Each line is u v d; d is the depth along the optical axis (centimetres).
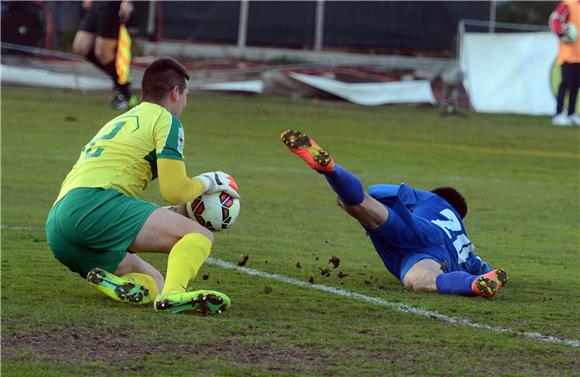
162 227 1567
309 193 3334
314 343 1410
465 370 1303
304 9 7162
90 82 6669
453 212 1944
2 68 6550
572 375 1299
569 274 2112
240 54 7188
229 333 1444
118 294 1579
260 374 1245
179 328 1455
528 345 1447
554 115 6775
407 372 1284
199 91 6781
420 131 5559
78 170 1608
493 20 7200
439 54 7188
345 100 6881
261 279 1917
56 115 5238
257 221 2716
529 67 6831
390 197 1838
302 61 7194
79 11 7025
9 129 4653
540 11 8919
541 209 3209
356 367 1297
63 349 1327
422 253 1844
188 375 1231
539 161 4650
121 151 1597
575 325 1600
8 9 6825
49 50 6956
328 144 4803
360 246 2397
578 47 6206
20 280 1805
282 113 5962
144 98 1664
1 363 1255
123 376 1219
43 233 2353
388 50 7175
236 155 4288
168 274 1559
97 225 1565
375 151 4666
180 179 1581
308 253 2258
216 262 2081
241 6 7138
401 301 1727
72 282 1805
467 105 6956
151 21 7156
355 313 1627
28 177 3350
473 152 4841
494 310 1681
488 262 2233
